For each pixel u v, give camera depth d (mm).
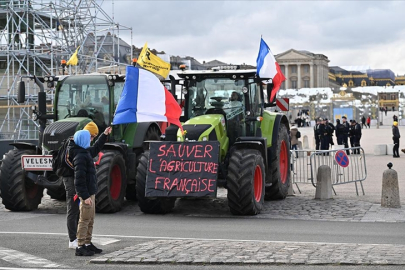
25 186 14477
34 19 39500
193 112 14773
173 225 12016
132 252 8672
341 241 9938
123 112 12211
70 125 14383
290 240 10055
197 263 8039
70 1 40812
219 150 13508
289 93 84062
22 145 14875
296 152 17734
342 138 36406
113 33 42969
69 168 9109
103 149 14648
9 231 11227
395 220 12703
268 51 15203
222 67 15336
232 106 14617
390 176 14602
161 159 13406
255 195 13812
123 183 14531
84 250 8781
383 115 87312
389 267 7699
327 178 16219
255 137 14500
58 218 13305
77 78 15523
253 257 8234
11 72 40094
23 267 8062
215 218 13180
